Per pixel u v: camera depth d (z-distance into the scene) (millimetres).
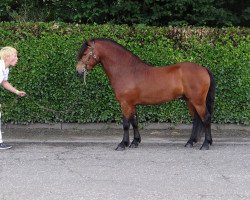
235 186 5777
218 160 7109
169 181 5977
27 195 5414
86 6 10812
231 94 9445
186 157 7297
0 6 11375
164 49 9438
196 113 8023
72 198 5312
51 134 9133
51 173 6332
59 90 9414
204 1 10586
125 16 11016
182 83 7754
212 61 9438
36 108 9477
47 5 11555
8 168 6590
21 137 8859
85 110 9477
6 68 7699
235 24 11430
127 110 7809
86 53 7762
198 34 9477
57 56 9344
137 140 8078
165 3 10836
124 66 7754
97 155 7426
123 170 6500
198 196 5395
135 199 5285
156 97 7770
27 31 9406
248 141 8617
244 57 9391
